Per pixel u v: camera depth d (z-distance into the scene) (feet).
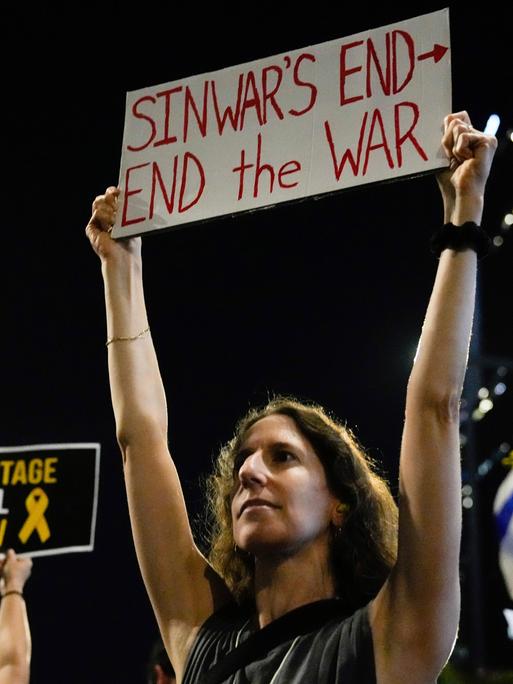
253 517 8.34
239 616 8.80
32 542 15.51
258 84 9.68
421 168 8.69
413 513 7.68
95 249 10.07
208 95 9.87
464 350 7.93
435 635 7.54
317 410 9.21
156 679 14.52
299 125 9.36
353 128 9.12
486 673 19.88
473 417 26.32
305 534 8.37
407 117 8.93
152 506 9.32
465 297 7.99
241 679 7.89
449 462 7.73
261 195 9.30
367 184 8.88
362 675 7.58
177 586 9.09
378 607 7.79
